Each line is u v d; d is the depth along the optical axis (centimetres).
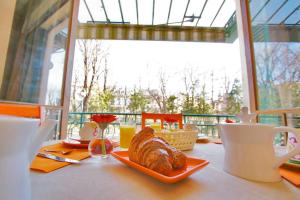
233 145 45
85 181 38
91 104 337
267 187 36
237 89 328
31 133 23
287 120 132
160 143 45
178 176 36
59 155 60
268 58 163
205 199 30
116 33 316
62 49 179
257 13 175
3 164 20
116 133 146
